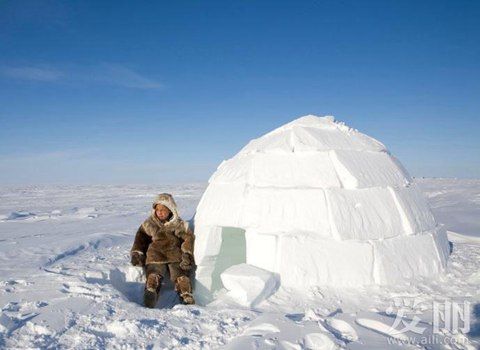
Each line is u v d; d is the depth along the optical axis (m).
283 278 3.96
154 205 5.01
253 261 4.18
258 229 4.29
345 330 2.86
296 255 4.02
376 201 4.44
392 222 4.40
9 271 4.97
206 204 5.13
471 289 3.88
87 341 2.74
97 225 12.57
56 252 6.36
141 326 2.97
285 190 4.41
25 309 3.39
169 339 2.79
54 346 2.66
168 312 3.34
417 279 4.19
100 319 3.15
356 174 4.47
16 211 20.09
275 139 5.09
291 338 2.66
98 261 5.44
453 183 39.19
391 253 4.21
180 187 56.91
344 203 4.27
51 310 3.35
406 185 4.98
